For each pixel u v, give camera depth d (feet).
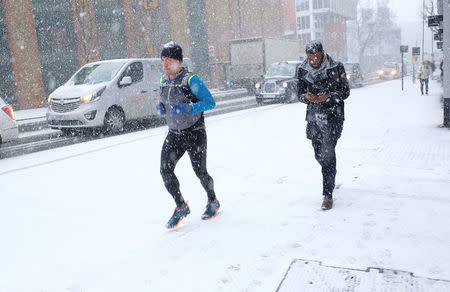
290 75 59.67
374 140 23.76
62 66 82.84
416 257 9.29
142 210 14.26
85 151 26.63
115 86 35.88
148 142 28.94
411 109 39.91
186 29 117.39
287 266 9.18
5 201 16.10
